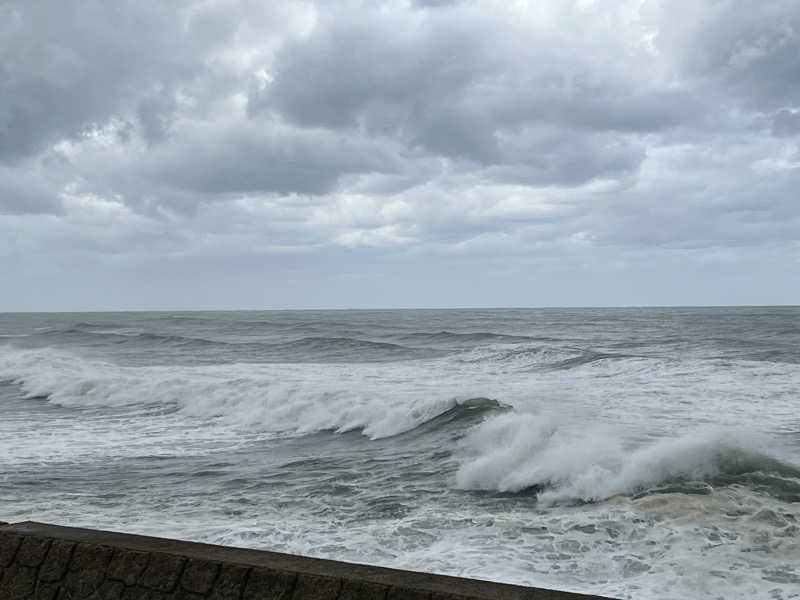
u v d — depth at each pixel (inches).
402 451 447.5
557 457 364.8
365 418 544.7
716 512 287.0
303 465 414.3
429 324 2608.3
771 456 347.9
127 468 408.2
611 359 951.6
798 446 423.8
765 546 252.1
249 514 310.8
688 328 1957.4
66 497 342.0
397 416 531.8
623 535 270.4
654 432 459.2
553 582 226.7
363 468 402.6
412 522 295.4
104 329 2511.1
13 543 133.0
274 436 514.9
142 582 120.6
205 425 562.3
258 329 2351.1
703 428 478.9
